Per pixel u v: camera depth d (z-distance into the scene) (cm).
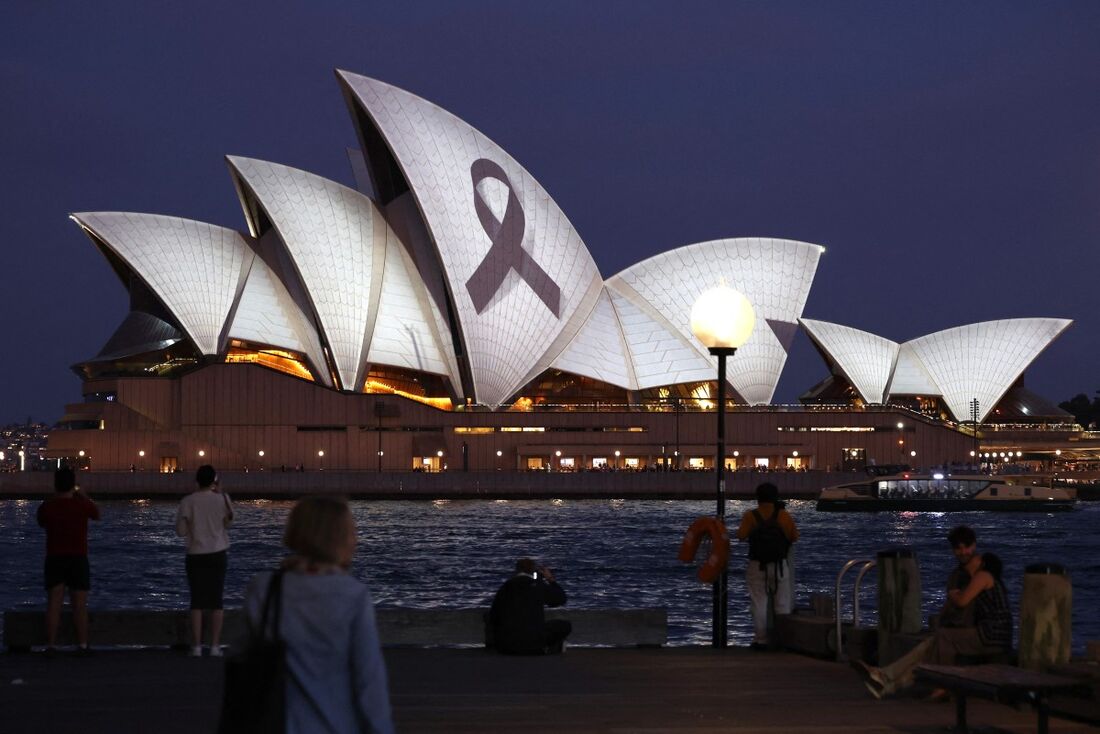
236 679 534
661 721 1125
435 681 1380
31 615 1619
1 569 4356
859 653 1499
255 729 527
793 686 1346
